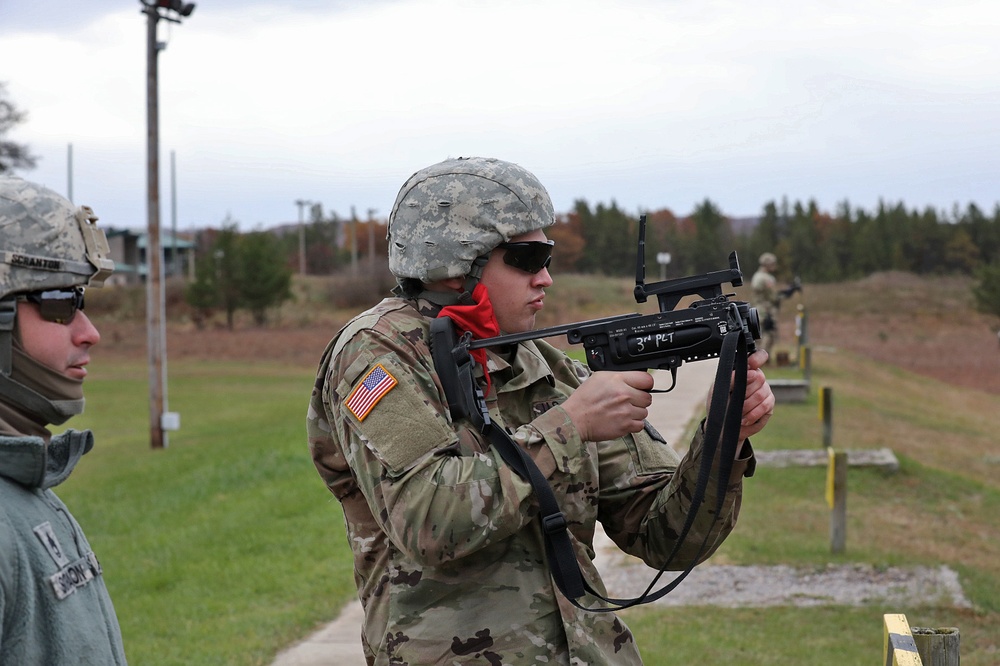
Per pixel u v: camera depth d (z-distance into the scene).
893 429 14.48
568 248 68.25
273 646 5.76
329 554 7.80
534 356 2.38
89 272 1.87
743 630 5.95
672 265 70.88
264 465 11.20
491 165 2.29
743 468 2.29
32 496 1.77
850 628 6.00
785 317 48.12
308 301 53.88
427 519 2.00
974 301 51.38
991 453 13.59
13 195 1.82
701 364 19.25
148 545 8.31
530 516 2.06
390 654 2.17
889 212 73.31
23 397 1.80
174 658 5.56
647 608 6.40
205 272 44.44
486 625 2.12
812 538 8.04
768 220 74.38
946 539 8.17
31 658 1.67
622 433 2.15
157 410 14.47
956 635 2.58
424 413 2.06
